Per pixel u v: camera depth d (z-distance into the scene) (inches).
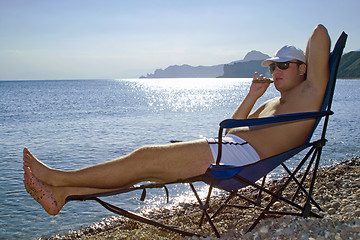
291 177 127.7
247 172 114.1
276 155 113.1
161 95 2662.4
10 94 2807.6
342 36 116.1
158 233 152.9
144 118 898.7
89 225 207.9
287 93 128.0
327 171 253.8
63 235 193.6
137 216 115.3
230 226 140.3
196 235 123.5
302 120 118.3
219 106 1386.6
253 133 121.6
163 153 112.7
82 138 556.7
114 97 2332.7
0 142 525.7
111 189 114.3
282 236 111.4
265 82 137.9
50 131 655.8
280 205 167.2
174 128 670.5
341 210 142.6
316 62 118.4
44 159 398.0
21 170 342.3
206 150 114.9
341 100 1536.7
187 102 1716.3
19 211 233.0
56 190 109.3
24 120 883.4
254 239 113.7
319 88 119.0
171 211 221.9
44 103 1657.2
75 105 1499.8
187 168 113.7
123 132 622.5
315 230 112.3
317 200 170.4
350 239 101.9
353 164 286.8
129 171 111.3
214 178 110.0
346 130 581.3
